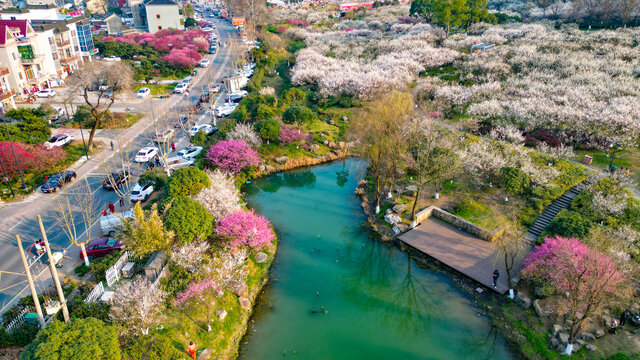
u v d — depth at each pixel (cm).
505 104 6181
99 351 2041
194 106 7338
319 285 3588
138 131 6228
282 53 11431
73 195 4353
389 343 2978
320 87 8100
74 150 5469
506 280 3497
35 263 3269
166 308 2873
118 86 6638
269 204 4922
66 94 6994
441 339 3019
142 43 11112
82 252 3272
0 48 6844
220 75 9669
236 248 3534
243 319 3131
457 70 8512
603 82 6588
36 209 4081
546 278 3144
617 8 10131
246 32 13312
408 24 12656
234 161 5203
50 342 2006
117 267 3059
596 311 2836
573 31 9800
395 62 8588
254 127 6019
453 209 4434
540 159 5022
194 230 3262
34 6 9919
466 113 6700
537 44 8781
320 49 10694
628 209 3909
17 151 4481
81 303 2600
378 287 3572
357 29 13100
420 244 4028
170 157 5384
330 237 4275
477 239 4050
